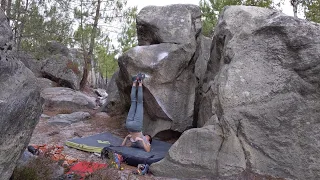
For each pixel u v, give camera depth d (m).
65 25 12.95
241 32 5.46
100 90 19.81
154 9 8.27
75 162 5.00
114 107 9.98
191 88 7.52
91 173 4.17
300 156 4.54
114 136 7.05
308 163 4.50
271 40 5.12
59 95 12.08
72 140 6.37
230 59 5.43
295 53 4.88
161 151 5.95
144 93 7.18
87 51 16.64
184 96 7.41
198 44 8.14
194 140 4.92
